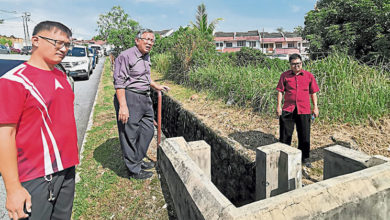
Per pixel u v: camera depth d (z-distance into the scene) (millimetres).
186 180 1992
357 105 3771
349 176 1729
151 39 2893
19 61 3941
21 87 1342
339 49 8406
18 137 1389
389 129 3404
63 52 1530
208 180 1848
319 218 1490
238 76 5527
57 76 1582
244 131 3758
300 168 2205
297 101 2961
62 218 1732
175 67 8602
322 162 2938
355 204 1616
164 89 3568
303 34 10875
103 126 5250
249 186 2715
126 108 2861
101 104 7211
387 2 7906
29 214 1458
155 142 4402
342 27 9086
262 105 4531
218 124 4051
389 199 1769
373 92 3939
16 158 1328
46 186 1503
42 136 1457
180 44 8469
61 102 1553
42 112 1438
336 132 3506
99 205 2668
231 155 3127
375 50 8086
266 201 1466
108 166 3492
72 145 1639
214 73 6320
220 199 1553
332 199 1557
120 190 2898
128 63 2859
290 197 1487
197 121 4238
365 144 3135
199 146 2711
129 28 15477
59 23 1521
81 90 9797
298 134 3033
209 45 8562
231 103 5098
